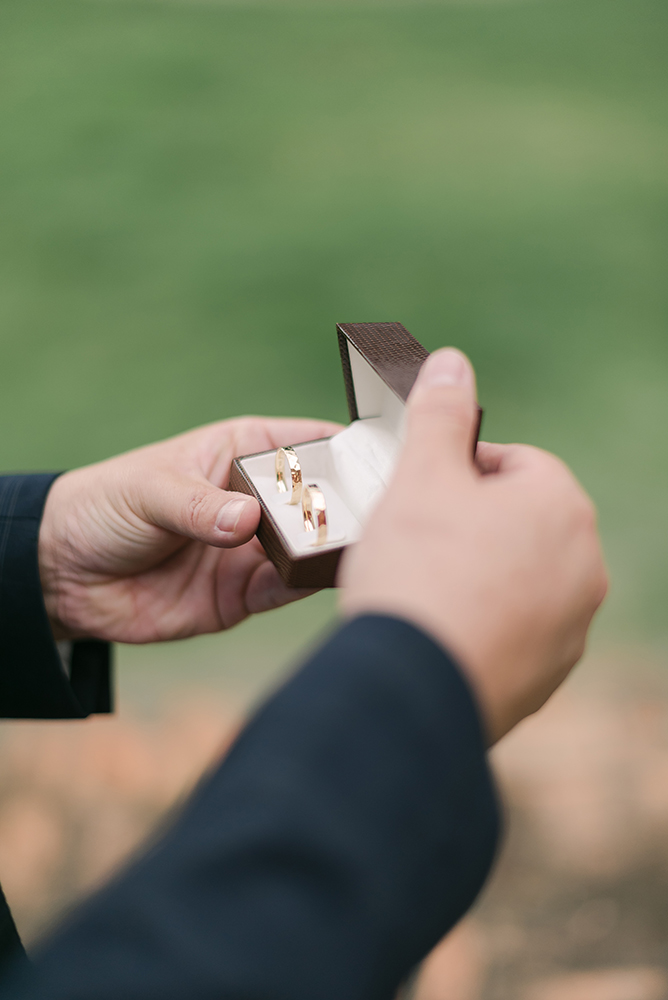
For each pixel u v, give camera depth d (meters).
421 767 0.33
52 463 1.72
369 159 3.10
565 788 0.98
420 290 2.36
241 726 0.35
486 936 0.90
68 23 4.26
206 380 1.99
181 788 0.99
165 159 3.04
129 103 3.45
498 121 3.40
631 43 4.20
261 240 2.59
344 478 0.70
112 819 0.96
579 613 0.54
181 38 4.16
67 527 0.74
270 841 0.30
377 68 3.94
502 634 0.47
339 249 2.54
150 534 0.73
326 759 0.32
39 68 3.75
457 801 0.34
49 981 0.27
